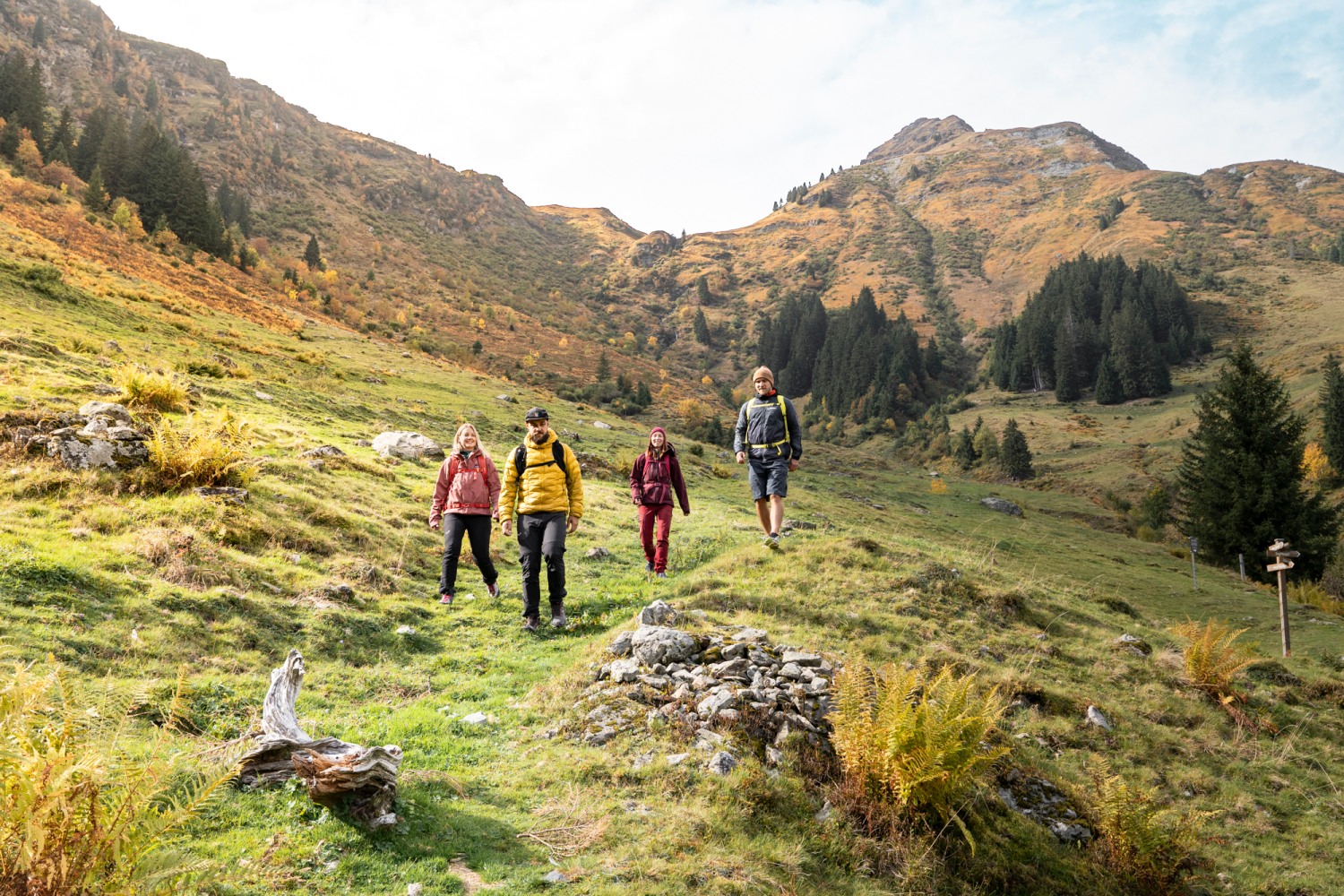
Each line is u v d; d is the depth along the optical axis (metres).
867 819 5.23
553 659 7.75
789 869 4.46
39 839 2.61
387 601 8.92
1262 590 32.16
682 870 4.16
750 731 5.85
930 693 5.96
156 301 42.28
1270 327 175.25
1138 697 10.03
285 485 12.25
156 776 3.08
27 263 34.25
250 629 7.07
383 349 59.81
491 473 9.48
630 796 4.94
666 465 11.71
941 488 57.06
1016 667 9.95
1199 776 8.46
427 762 5.19
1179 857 6.35
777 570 11.41
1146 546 44.94
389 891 3.64
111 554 7.72
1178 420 119.88
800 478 48.72
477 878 3.90
